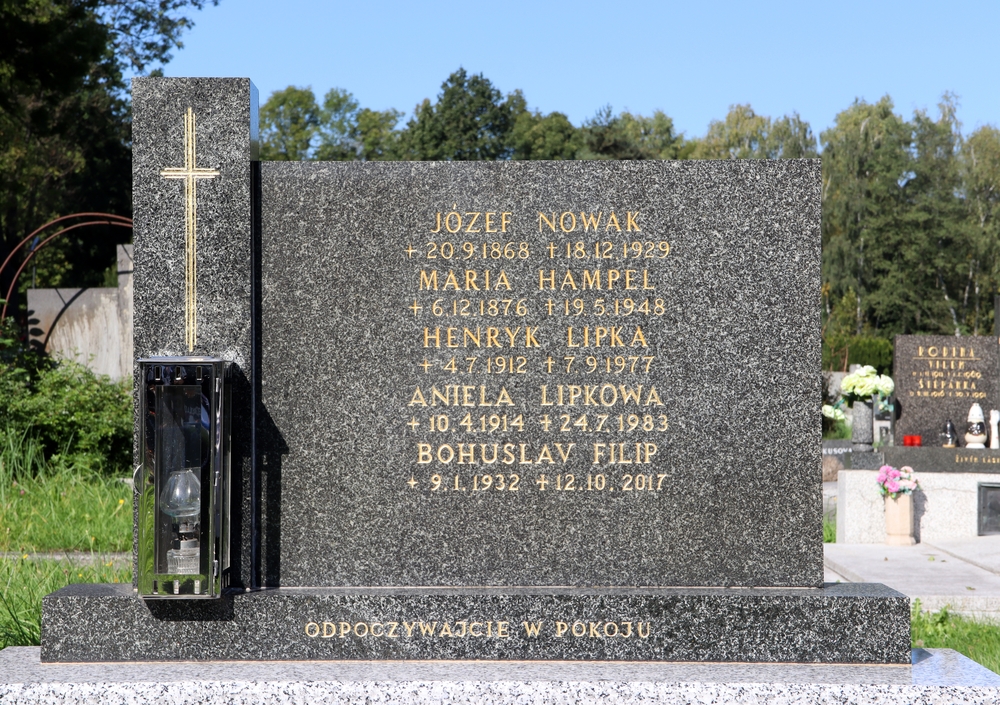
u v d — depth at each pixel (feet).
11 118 61.26
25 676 13.84
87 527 31.91
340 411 15.57
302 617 14.80
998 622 23.94
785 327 15.58
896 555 32.40
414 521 15.57
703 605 14.80
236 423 15.29
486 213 15.70
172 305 15.25
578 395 15.64
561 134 187.32
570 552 15.57
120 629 14.66
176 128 15.23
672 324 15.64
